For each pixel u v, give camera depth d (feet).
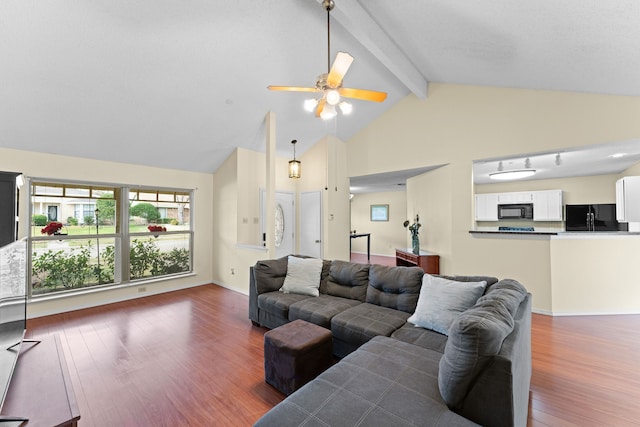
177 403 6.39
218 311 12.50
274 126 13.84
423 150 14.94
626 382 6.99
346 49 10.96
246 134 14.96
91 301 13.03
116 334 10.02
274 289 10.84
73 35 7.86
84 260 13.26
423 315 7.17
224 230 16.78
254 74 11.10
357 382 4.76
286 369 6.61
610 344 9.00
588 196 19.89
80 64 8.66
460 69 11.77
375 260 26.81
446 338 6.57
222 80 10.93
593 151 13.02
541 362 7.95
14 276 5.93
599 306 11.63
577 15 6.38
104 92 9.83
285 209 19.07
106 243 13.94
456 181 13.87
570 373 7.40
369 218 30.83
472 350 3.96
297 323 7.88
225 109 12.61
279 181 18.74
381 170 16.85
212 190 17.78
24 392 4.88
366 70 12.72
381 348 5.94
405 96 15.64
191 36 8.82
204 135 13.93
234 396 6.64
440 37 9.45
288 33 9.65
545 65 9.30
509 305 5.15
